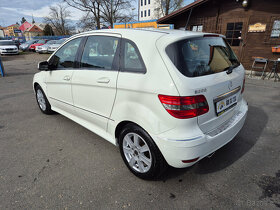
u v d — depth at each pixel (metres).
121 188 2.21
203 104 1.91
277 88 6.24
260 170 2.48
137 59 2.13
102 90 2.50
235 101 2.49
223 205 1.97
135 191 2.16
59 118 4.18
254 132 3.45
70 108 3.29
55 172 2.48
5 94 6.03
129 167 2.43
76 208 1.95
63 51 3.31
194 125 1.91
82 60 2.89
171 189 2.19
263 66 8.18
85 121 3.09
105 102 2.50
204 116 1.96
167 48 1.94
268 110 4.43
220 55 2.38
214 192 2.14
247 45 8.30
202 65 2.05
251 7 7.84
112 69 2.39
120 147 2.47
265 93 5.71
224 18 8.54
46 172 2.48
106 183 2.29
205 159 2.72
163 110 1.88
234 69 2.47
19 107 4.87
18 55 21.12
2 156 2.83
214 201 2.02
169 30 2.39
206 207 1.95
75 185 2.26
